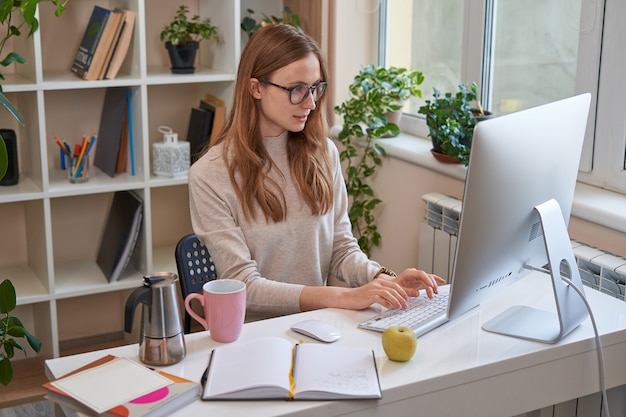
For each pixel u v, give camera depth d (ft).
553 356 5.44
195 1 11.28
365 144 10.74
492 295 5.80
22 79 9.75
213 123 10.68
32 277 10.50
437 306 6.06
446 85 10.39
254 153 6.58
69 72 10.46
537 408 5.48
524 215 5.47
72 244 11.21
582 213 7.49
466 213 5.03
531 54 8.95
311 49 6.46
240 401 4.67
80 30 10.66
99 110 10.99
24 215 10.80
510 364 5.25
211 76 10.24
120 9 10.25
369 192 10.69
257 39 6.49
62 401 4.68
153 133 11.37
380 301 5.95
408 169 10.05
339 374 4.90
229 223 6.55
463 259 5.17
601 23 7.84
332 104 11.28
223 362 5.06
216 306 5.38
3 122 10.48
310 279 6.93
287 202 6.77
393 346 5.12
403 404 4.88
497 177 5.06
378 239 10.82
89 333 11.50
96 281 10.37
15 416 9.48
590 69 8.00
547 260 6.11
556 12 8.52
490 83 9.67
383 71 10.33
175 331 5.14
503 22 9.32
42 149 9.52
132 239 10.22
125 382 4.76
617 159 7.88
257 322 5.84
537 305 6.17
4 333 7.94
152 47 11.15
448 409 5.08
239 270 6.40
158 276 5.17
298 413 4.58
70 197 11.05
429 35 10.53
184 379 4.80
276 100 6.40
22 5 7.96
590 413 6.38
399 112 10.66
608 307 6.14
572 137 5.77
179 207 11.73
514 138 5.15
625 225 7.05
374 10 11.14
